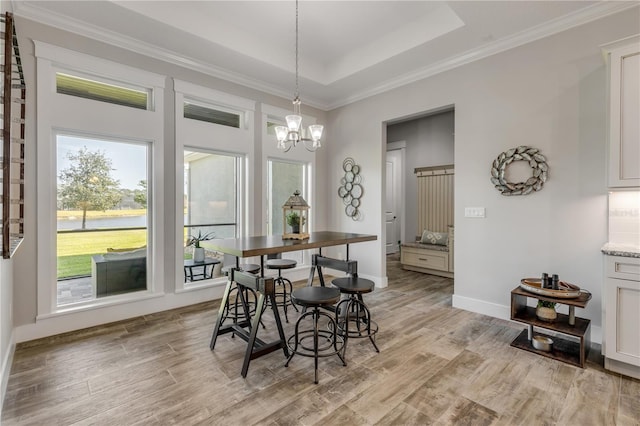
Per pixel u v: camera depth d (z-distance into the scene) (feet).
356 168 15.98
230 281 8.66
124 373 7.19
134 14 9.11
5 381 6.50
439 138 20.56
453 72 11.97
